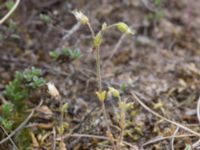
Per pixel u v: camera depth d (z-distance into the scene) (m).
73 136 0.24
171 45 0.33
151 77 0.29
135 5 0.35
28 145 0.23
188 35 0.34
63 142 0.22
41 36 0.31
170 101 0.27
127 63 0.31
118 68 0.30
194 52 0.33
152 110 0.26
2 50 0.30
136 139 0.24
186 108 0.26
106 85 0.27
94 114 0.25
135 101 0.26
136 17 0.35
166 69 0.30
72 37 0.31
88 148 0.23
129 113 0.26
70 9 0.33
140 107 0.26
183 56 0.32
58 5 0.34
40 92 0.26
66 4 0.34
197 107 0.26
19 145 0.23
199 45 0.34
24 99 0.25
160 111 0.26
